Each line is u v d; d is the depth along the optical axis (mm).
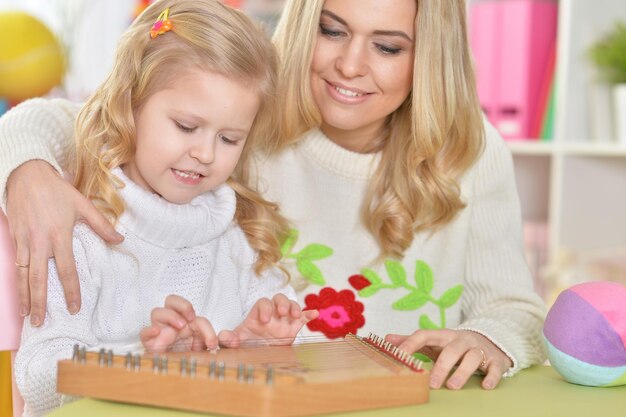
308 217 1600
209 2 1332
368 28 1390
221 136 1286
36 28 2410
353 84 1418
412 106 1479
